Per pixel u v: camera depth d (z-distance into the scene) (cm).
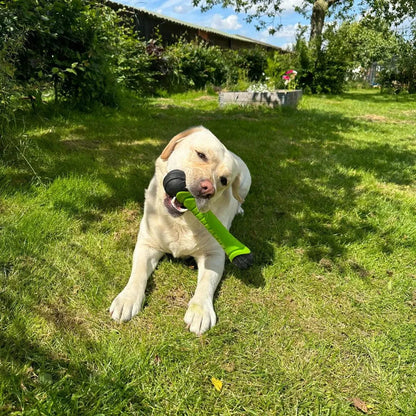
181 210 87
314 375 72
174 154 92
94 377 65
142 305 85
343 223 139
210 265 96
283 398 67
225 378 70
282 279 102
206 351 75
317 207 153
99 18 263
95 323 78
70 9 239
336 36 712
